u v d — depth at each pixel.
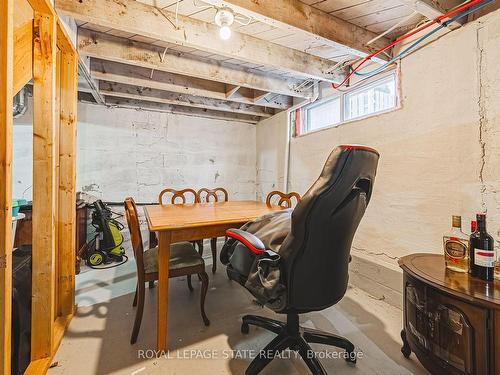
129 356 1.40
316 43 2.21
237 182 4.45
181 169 4.02
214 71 2.56
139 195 3.74
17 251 1.62
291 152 3.61
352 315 1.83
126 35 2.11
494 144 1.45
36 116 1.32
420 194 1.88
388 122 2.14
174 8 1.74
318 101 3.14
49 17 1.32
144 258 1.73
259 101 3.41
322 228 1.04
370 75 2.38
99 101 3.34
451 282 1.09
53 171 1.36
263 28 1.98
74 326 1.68
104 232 2.99
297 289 1.08
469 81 1.58
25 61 1.22
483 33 1.50
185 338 1.57
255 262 1.13
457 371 1.02
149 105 3.76
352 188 1.03
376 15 1.80
